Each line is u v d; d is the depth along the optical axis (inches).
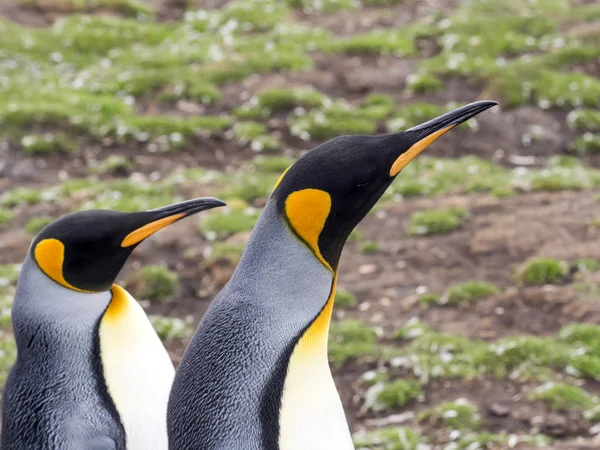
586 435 372.5
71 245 222.5
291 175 190.2
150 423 218.8
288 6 1085.8
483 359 424.2
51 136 751.1
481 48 922.1
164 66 908.0
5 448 217.6
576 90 805.9
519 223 575.2
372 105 817.5
